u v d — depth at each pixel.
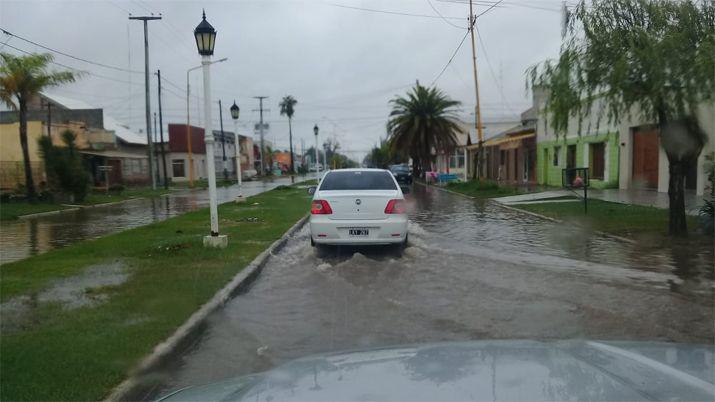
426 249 9.56
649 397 1.70
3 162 26.64
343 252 9.38
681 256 8.52
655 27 9.34
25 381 3.72
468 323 5.33
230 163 70.56
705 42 8.59
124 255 8.78
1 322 5.07
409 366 2.02
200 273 7.27
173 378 4.12
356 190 9.36
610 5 9.64
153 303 5.78
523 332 5.05
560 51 10.27
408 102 39.81
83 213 19.08
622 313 5.62
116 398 3.56
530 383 1.78
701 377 1.96
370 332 5.09
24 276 7.18
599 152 23.47
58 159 22.83
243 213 16.53
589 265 8.03
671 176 10.27
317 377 2.00
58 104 43.28
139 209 20.75
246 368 4.29
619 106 9.74
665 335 4.95
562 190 22.61
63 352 4.26
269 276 7.64
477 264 8.21
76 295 6.12
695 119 9.73
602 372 1.91
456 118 41.50
